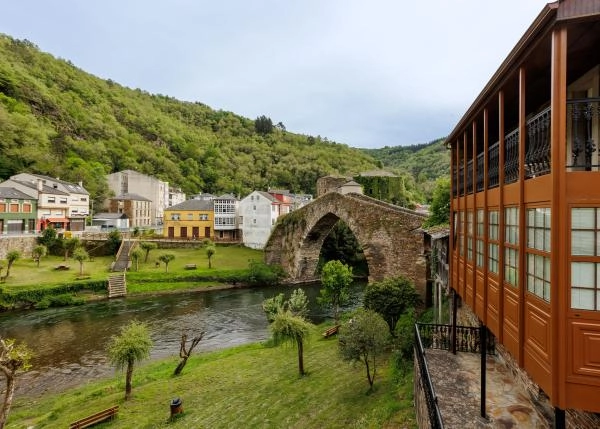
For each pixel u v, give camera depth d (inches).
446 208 864.3
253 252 2110.0
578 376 180.2
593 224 179.5
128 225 2556.6
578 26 201.8
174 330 1072.8
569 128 280.1
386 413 421.4
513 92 307.4
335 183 2295.8
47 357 872.9
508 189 263.9
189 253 1988.2
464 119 401.4
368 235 1139.9
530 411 338.0
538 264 210.8
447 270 599.8
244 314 1230.3
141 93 6127.0
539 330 206.5
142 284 1507.1
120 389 666.2
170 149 4330.7
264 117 5999.0
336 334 922.7
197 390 629.3
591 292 179.2
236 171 4271.7
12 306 1240.8
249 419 500.7
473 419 326.0
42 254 1598.2
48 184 2177.7
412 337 601.9
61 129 3270.2
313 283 1745.8
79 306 1301.7
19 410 629.3
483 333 339.0
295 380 619.8
